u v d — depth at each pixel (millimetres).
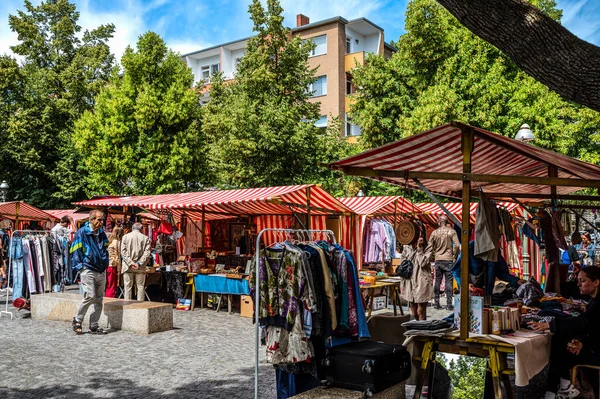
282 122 23672
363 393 5039
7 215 18766
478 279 5863
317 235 16000
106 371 7289
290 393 5758
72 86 33688
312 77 27969
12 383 6727
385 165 5984
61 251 14648
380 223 17156
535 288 6703
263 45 26484
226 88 30875
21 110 32531
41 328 10461
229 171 24703
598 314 5301
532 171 8039
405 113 24484
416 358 5504
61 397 6188
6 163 32562
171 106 27578
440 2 4637
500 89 21844
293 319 5246
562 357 5438
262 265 5414
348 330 5660
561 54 4309
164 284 14148
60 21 35250
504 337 4977
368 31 40031
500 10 4398
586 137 23719
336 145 27031
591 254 13406
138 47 27844
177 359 7969
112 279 13594
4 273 15570
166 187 27344
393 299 11727
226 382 6770
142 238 12445
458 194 9992
